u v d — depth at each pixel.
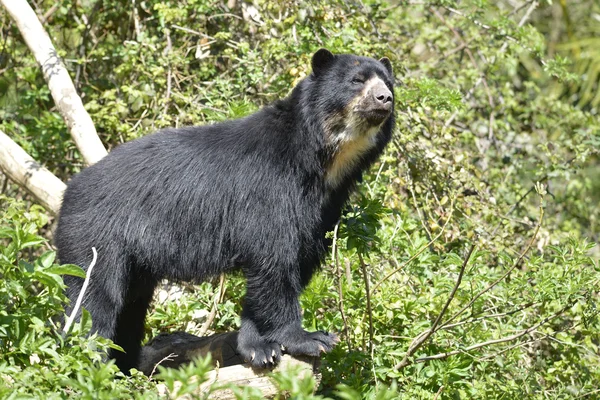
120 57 18.23
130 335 12.51
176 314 13.16
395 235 13.79
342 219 11.68
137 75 17.61
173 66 17.05
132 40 18.66
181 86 17.72
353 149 11.66
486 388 12.52
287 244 11.11
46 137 16.91
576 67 27.58
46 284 9.12
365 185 15.10
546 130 20.12
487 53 19.97
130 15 18.53
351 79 11.58
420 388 11.45
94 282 11.27
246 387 7.05
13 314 9.02
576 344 12.93
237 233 11.20
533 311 14.41
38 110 18.44
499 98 20.25
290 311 11.17
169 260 11.45
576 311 13.23
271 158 11.16
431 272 13.45
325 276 13.27
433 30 20.50
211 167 11.33
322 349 10.91
